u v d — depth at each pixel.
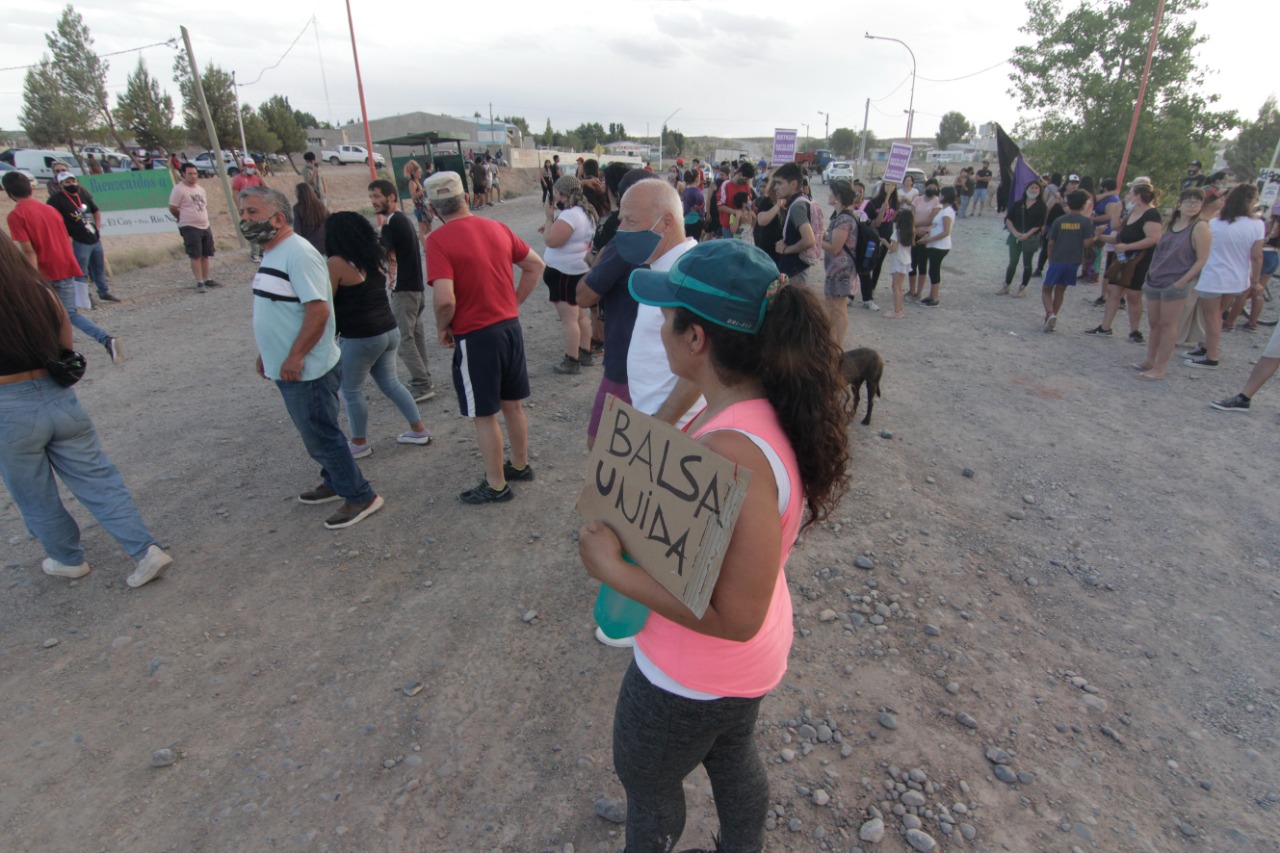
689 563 1.15
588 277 3.08
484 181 23.38
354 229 4.02
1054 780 2.30
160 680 2.78
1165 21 21.83
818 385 1.22
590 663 2.83
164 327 8.02
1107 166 23.33
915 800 2.21
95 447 3.24
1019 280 11.23
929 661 2.82
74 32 40.78
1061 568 3.47
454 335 3.69
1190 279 5.82
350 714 2.60
